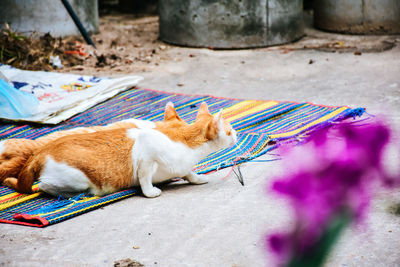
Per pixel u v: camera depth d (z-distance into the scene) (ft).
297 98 21.62
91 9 33.94
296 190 2.69
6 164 13.74
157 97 22.24
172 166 12.26
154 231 10.28
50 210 11.47
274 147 15.61
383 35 32.48
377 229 9.57
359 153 2.65
